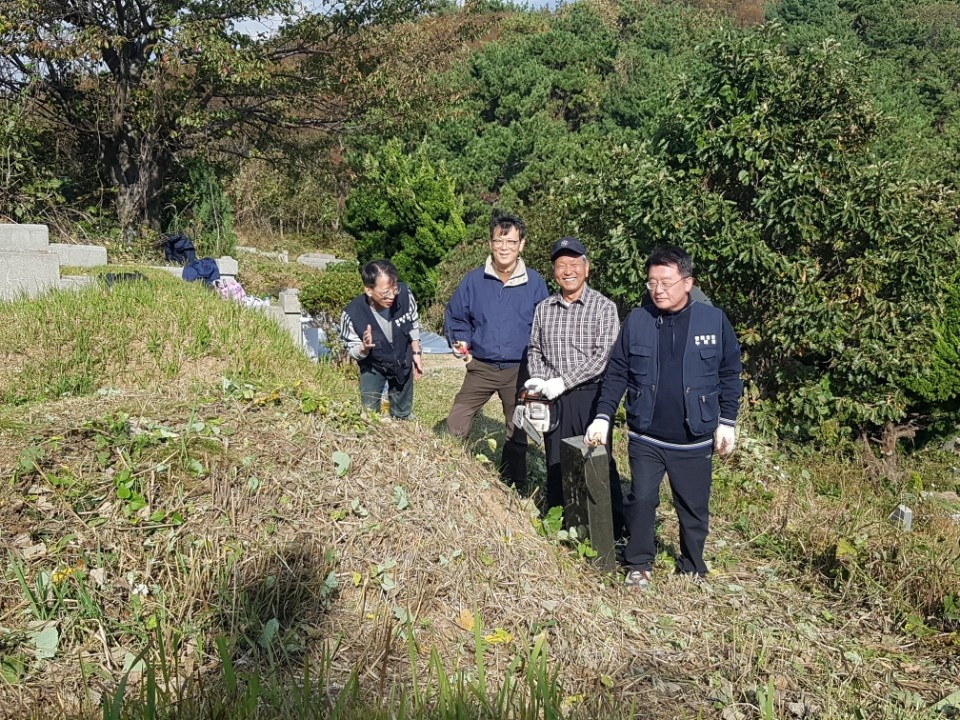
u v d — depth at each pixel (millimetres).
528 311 5133
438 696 2695
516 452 5352
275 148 21625
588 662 3264
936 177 16766
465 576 3562
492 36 40875
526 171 26703
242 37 18594
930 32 49188
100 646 2893
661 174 10203
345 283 16828
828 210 9953
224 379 4695
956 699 3211
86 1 17109
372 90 19672
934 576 4160
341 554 3467
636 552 4117
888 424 10406
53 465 3473
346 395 7031
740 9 61281
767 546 4938
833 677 3336
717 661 3395
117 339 7125
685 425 4004
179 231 21516
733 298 10570
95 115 18797
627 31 46938
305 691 2635
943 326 10633
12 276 10148
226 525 3428
